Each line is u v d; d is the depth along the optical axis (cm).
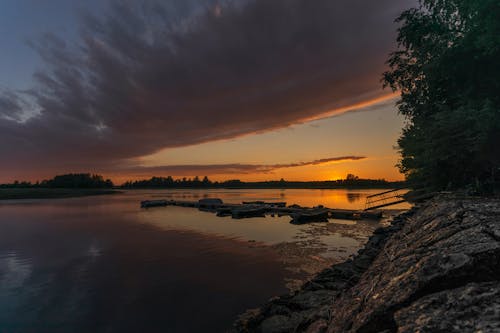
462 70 1383
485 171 1312
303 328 650
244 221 3478
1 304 1080
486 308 277
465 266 344
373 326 369
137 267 1529
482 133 1124
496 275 329
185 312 994
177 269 1480
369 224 2961
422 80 1731
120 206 6419
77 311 1015
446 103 1575
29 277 1393
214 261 1622
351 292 617
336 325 486
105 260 1686
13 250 1992
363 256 1325
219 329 876
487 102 1145
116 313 995
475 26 1242
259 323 852
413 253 518
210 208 5275
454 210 644
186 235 2495
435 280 353
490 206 597
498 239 384
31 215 4466
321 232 2544
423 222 743
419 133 1677
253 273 1391
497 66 1266
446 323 279
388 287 420
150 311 1007
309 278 1295
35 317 976
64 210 5384
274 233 2527
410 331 293
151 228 2939
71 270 1497
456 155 1298
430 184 1725
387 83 1964
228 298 1103
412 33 1702
